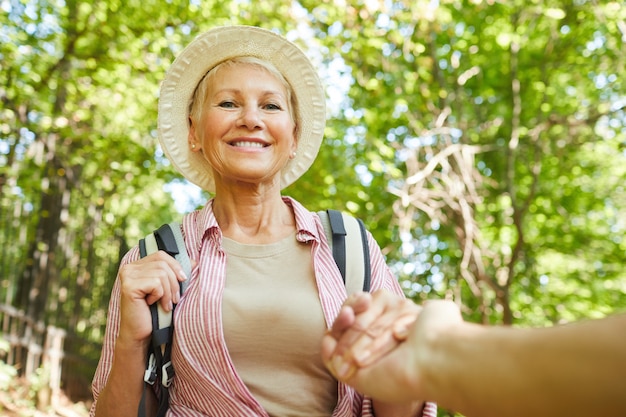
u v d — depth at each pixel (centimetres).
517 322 977
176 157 207
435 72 855
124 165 846
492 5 874
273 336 166
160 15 687
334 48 699
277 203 189
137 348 162
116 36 693
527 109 1007
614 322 60
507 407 65
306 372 168
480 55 959
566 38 953
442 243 897
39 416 654
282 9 670
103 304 1097
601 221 1069
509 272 772
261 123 179
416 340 78
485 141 998
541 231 1034
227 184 186
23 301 741
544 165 1023
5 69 628
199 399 163
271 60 197
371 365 83
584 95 995
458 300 772
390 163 724
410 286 830
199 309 164
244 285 172
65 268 885
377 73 816
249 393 159
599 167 1041
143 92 736
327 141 754
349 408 166
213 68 196
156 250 179
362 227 186
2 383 558
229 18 679
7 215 703
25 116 652
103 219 1098
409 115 804
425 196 691
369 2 625
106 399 165
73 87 727
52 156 740
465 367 70
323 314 168
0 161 648
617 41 881
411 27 712
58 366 797
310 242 180
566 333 62
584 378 59
